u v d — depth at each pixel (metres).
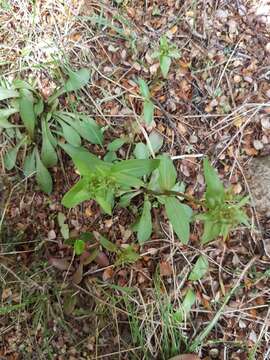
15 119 0.38
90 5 0.39
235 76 0.38
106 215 0.37
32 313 0.37
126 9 0.39
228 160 0.37
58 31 0.39
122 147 0.38
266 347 0.36
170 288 0.36
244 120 0.38
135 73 0.39
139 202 0.37
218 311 0.36
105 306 0.37
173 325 0.36
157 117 0.38
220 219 0.29
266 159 0.37
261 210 0.37
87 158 0.33
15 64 0.39
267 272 0.36
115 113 0.38
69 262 0.37
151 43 0.39
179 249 0.37
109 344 0.36
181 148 0.38
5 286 0.37
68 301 0.37
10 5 0.40
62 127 0.37
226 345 0.36
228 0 0.39
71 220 0.38
